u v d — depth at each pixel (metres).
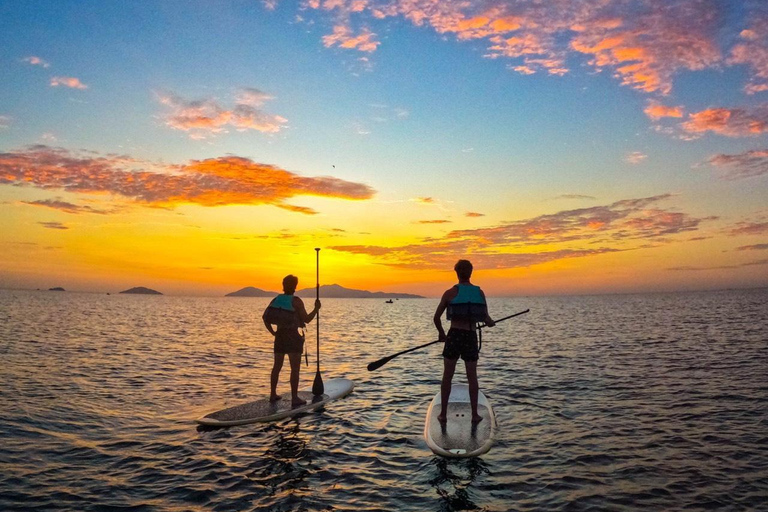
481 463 5.03
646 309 48.75
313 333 24.47
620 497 4.16
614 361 11.95
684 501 4.06
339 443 5.75
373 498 4.18
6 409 7.07
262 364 12.46
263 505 4.04
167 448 5.57
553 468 4.86
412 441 5.80
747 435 5.80
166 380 9.89
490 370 11.10
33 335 18.86
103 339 18.17
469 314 6.01
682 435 5.86
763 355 12.18
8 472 4.73
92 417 6.88
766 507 3.93
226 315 46.12
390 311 69.38
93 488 4.39
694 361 11.53
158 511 3.93
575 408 7.32
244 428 6.39
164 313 47.38
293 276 7.72
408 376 10.59
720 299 83.81
